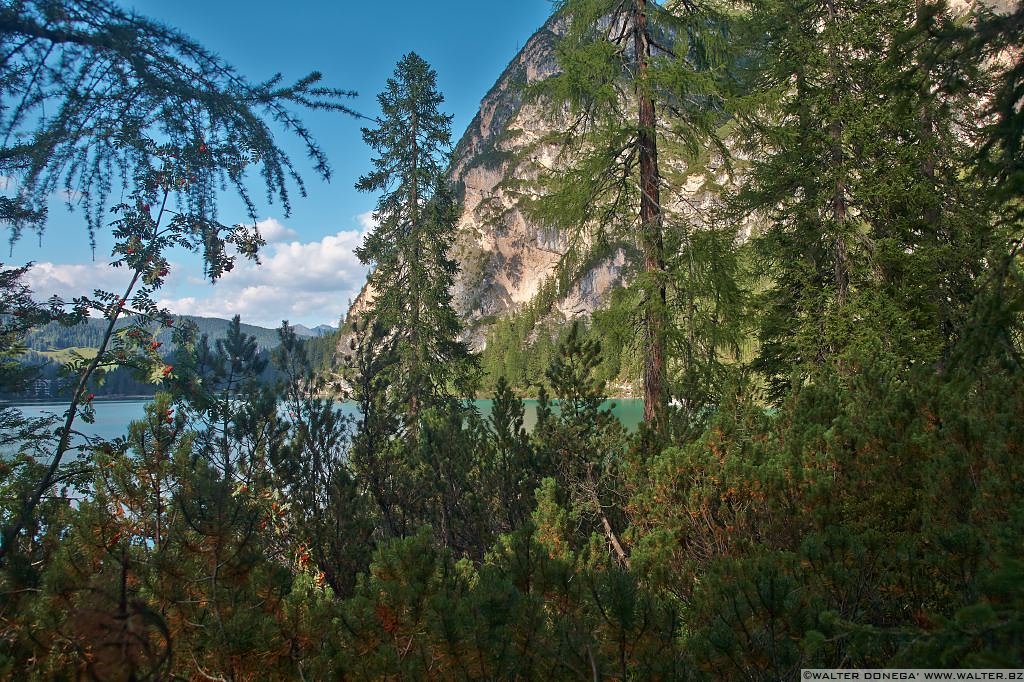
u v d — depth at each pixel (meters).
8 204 1.79
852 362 6.89
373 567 3.09
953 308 10.77
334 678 2.56
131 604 1.78
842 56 12.55
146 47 1.79
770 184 13.28
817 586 2.76
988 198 3.10
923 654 1.94
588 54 9.59
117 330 3.60
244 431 4.77
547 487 5.48
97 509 2.93
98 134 1.85
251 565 2.91
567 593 2.88
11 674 2.03
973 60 3.28
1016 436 3.56
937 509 3.37
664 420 6.89
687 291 9.63
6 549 2.47
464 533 7.05
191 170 2.01
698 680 2.52
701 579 3.30
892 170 11.89
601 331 9.55
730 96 9.62
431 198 22.58
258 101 2.01
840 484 4.01
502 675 2.44
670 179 10.76
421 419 8.17
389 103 22.50
